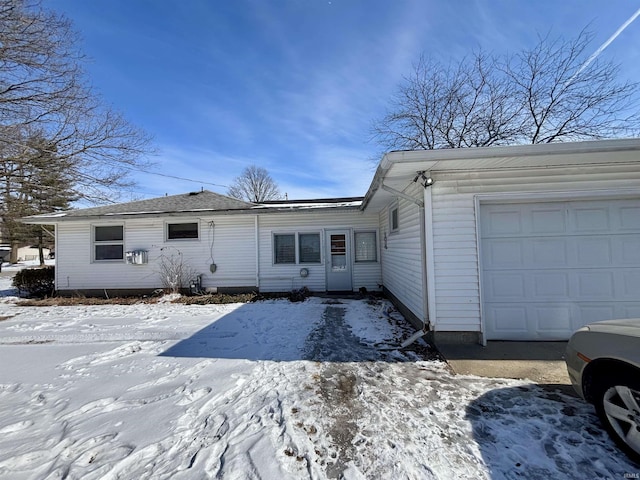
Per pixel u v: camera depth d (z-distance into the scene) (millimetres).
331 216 9398
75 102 9719
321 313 6566
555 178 4137
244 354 4062
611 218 4168
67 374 3469
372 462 1926
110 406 2717
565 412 2457
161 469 1900
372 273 9273
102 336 5055
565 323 4203
